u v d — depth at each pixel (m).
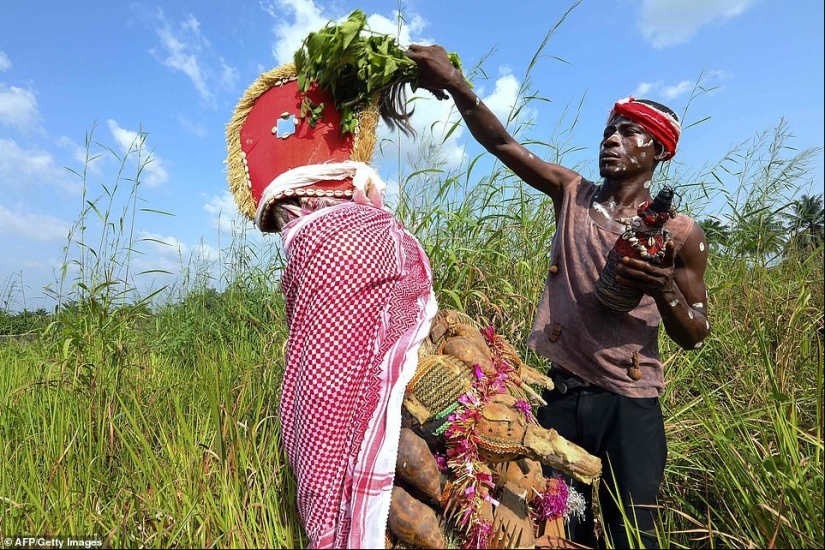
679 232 2.06
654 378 2.26
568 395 2.39
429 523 1.72
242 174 2.21
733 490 2.23
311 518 1.76
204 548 1.96
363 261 1.84
